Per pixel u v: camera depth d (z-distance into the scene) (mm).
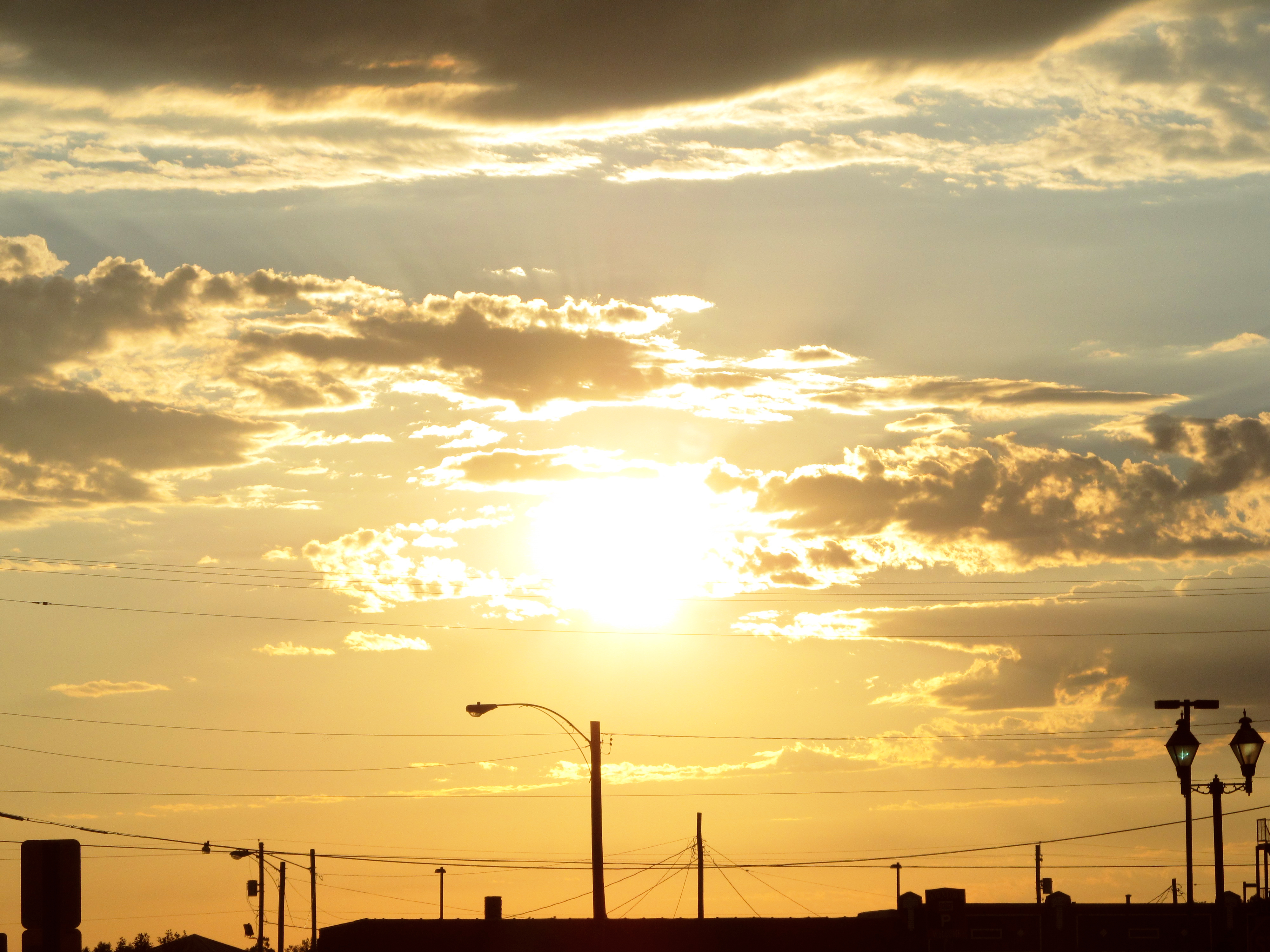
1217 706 26688
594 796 43000
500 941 60844
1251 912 45031
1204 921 55219
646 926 60219
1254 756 25359
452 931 61312
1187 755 26406
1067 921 56188
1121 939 55719
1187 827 31797
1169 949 55156
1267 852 48844
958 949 56719
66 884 12547
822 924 59000
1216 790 26859
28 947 12367
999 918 56750
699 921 60031
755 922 59594
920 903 57562
